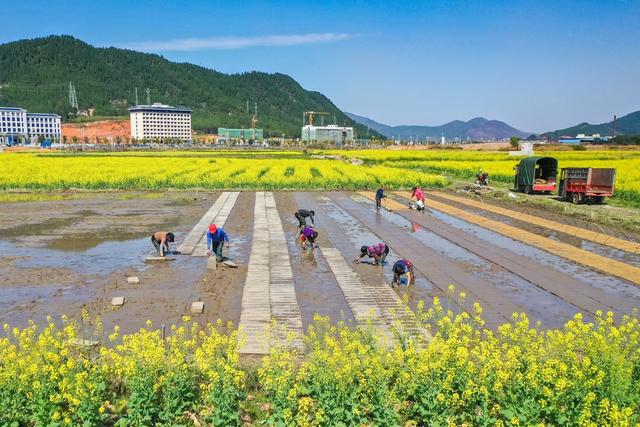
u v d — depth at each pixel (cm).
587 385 689
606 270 1588
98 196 3372
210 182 3766
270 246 1895
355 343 778
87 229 2209
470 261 1717
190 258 1705
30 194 3450
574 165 5131
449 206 3045
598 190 2911
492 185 4150
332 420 694
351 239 2070
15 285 1379
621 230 2325
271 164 5488
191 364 769
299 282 1441
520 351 797
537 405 694
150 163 5247
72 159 5800
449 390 714
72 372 719
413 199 2919
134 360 725
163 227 2270
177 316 1148
